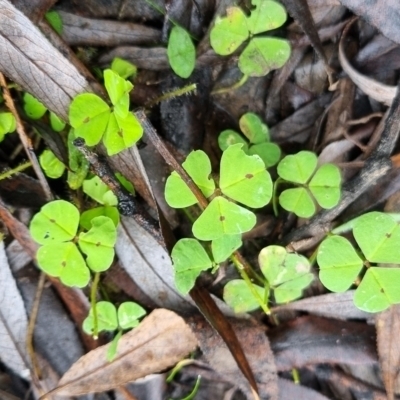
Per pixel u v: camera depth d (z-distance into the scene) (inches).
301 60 10.9
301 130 11.1
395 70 10.7
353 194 10.6
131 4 10.6
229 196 10.3
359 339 10.8
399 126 10.3
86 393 10.8
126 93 10.1
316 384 11.1
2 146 10.9
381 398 10.9
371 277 10.3
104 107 10.3
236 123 11.1
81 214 10.9
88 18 10.6
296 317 11.0
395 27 10.2
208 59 10.8
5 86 10.4
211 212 10.2
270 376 10.8
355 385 10.9
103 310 10.8
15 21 10.1
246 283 10.6
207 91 10.9
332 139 11.0
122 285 11.0
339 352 10.8
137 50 10.7
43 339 11.0
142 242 10.9
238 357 10.7
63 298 11.0
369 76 10.8
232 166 10.2
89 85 10.4
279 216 11.1
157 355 10.8
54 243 10.4
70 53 10.4
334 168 10.6
